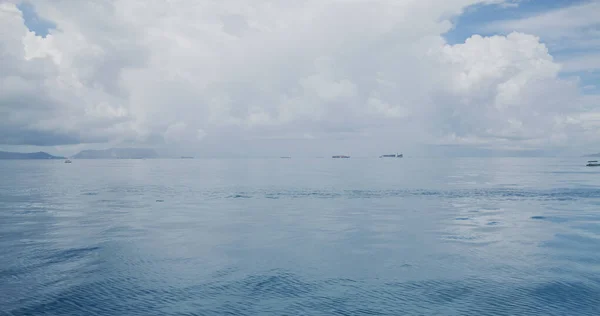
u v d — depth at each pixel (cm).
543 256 2039
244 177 9238
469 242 2359
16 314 1391
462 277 1725
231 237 2506
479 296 1522
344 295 1538
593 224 2948
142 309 1425
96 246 2264
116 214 3509
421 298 1506
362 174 10512
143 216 3388
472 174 10381
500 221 3094
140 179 8556
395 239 2447
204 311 1406
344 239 2444
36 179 8569
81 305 1461
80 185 6881
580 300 1483
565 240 2405
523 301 1477
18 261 1964
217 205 4169
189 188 6231
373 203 4312
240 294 1552
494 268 1847
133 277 1738
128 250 2175
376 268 1852
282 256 2056
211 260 1986
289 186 6531
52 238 2472
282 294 1550
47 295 1545
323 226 2888
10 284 1656
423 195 5134
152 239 2445
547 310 1403
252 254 2092
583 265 1884
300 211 3700
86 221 3123
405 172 11706
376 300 1489
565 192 5400
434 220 3150
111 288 1614
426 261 1956
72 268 1861
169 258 2020
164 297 1526
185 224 2981
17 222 3070
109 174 11006
